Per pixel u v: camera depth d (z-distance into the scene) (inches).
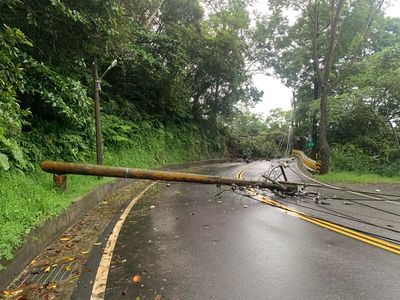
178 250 186.5
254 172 673.0
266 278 145.9
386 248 181.8
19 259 157.0
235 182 365.4
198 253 180.4
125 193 418.6
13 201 201.0
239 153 1576.0
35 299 131.5
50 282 147.5
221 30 1010.1
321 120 638.5
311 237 205.2
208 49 959.6
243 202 331.3
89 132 473.4
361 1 719.7
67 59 318.3
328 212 275.4
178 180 335.3
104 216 284.5
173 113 936.9
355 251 177.8
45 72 311.0
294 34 1003.9
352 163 644.7
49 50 300.2
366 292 130.3
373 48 938.7
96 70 427.5
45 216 204.1
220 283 141.9
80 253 187.0
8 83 220.5
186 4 883.4
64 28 266.1
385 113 676.1
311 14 683.4
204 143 1122.7
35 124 370.3
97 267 164.6
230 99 1143.6
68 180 345.4
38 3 237.3
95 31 274.4
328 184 480.1
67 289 140.4
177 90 853.2
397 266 156.2
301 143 1562.5
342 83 888.9
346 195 369.1
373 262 161.5
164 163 787.4
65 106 336.5
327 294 129.5
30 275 155.7
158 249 189.6
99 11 268.8
